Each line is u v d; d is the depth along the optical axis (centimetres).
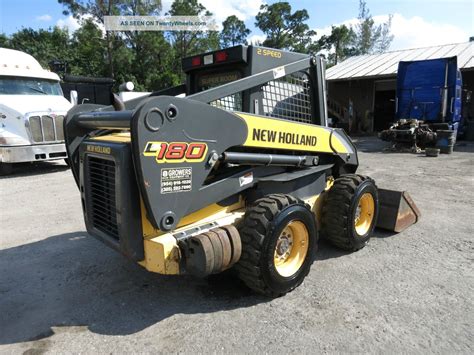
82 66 3666
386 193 496
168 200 272
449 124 1327
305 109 415
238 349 268
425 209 605
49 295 351
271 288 322
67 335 289
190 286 361
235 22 4875
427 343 272
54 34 4397
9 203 687
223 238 292
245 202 365
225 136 303
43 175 969
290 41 4931
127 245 284
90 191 330
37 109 955
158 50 3600
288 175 375
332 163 449
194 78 416
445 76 1305
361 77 1875
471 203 639
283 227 320
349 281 365
